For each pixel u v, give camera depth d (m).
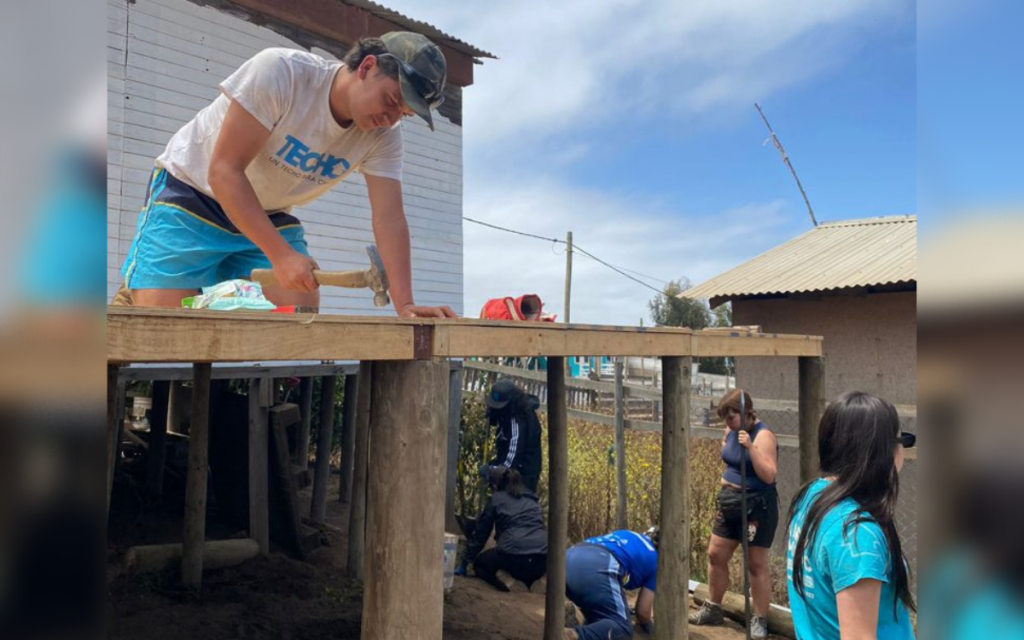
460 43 7.48
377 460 2.39
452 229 7.89
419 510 2.35
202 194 2.84
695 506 7.18
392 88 2.54
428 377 2.37
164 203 2.85
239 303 2.26
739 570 6.57
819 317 7.77
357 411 5.86
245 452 6.24
